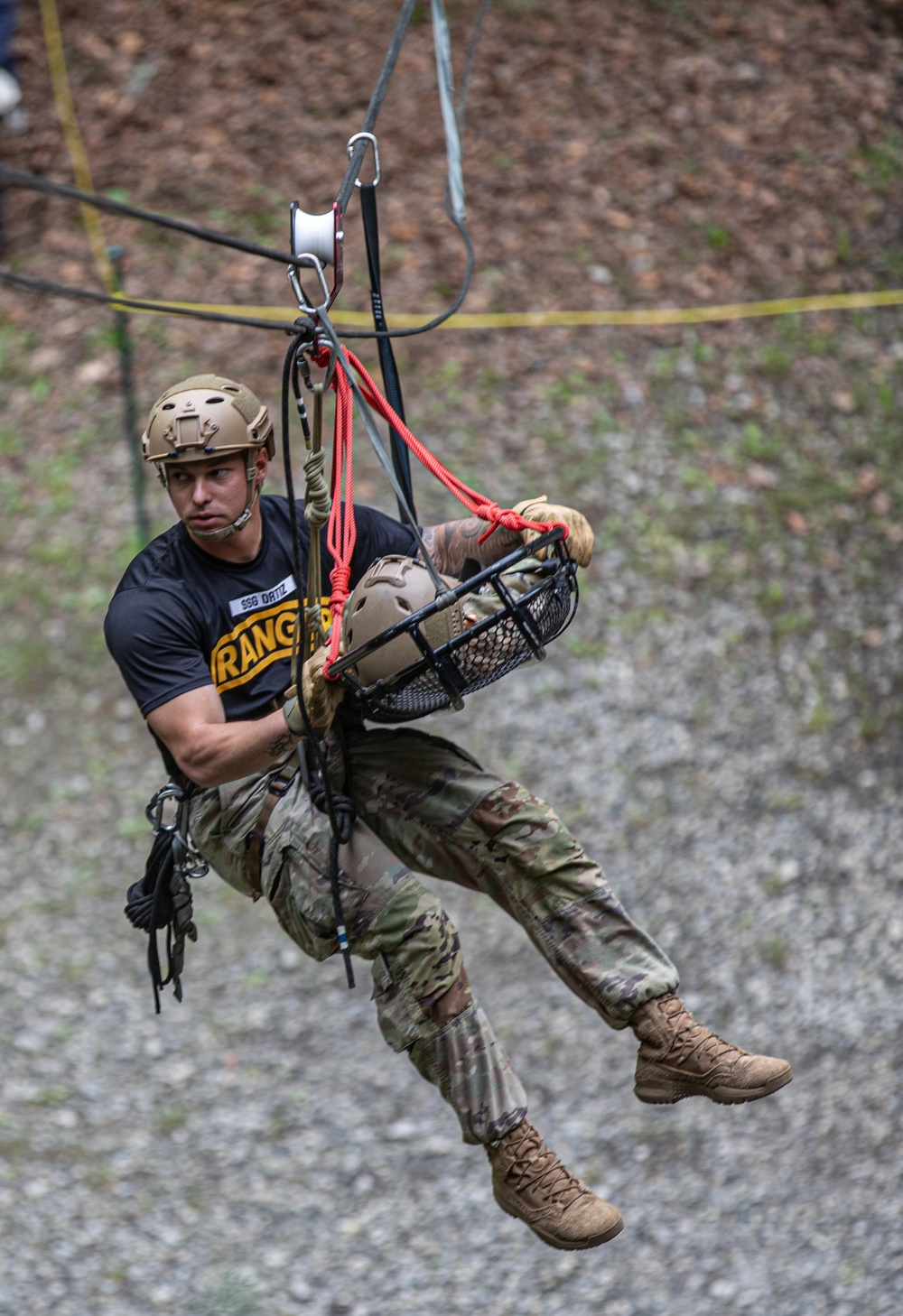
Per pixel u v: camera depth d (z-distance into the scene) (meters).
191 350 35.72
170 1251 23.94
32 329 36.28
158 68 40.16
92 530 33.31
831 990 27.77
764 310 37.53
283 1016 27.05
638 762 30.44
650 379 36.12
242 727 11.17
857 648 32.66
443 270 37.38
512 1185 11.77
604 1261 24.16
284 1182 24.91
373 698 10.73
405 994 11.70
